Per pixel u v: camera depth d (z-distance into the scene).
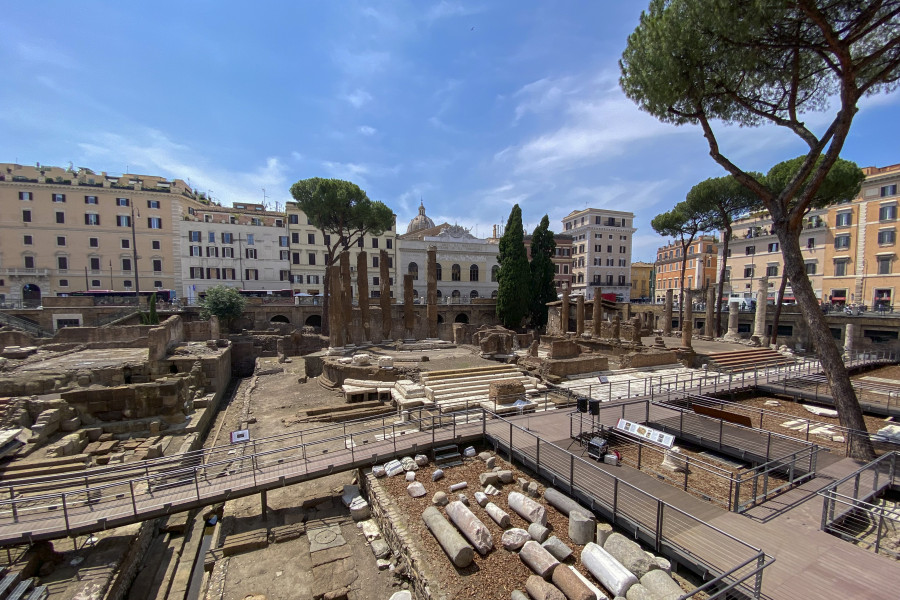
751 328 48.91
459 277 66.12
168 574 10.75
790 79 16.48
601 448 12.56
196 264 59.94
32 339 29.41
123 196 56.84
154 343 24.17
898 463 12.50
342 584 9.14
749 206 38.94
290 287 65.06
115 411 18.58
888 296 43.69
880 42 15.48
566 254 79.81
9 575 8.78
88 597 8.90
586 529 8.91
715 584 7.39
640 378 25.00
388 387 21.86
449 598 7.49
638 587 7.09
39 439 15.44
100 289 56.22
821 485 11.11
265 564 10.06
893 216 43.31
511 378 22.14
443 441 14.14
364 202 43.88
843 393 13.48
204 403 21.81
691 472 12.85
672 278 81.31
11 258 52.72
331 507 12.48
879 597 6.83
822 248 50.06
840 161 32.56
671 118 17.72
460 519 9.44
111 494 12.20
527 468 12.70
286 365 33.50
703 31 14.04
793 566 7.61
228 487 11.59
